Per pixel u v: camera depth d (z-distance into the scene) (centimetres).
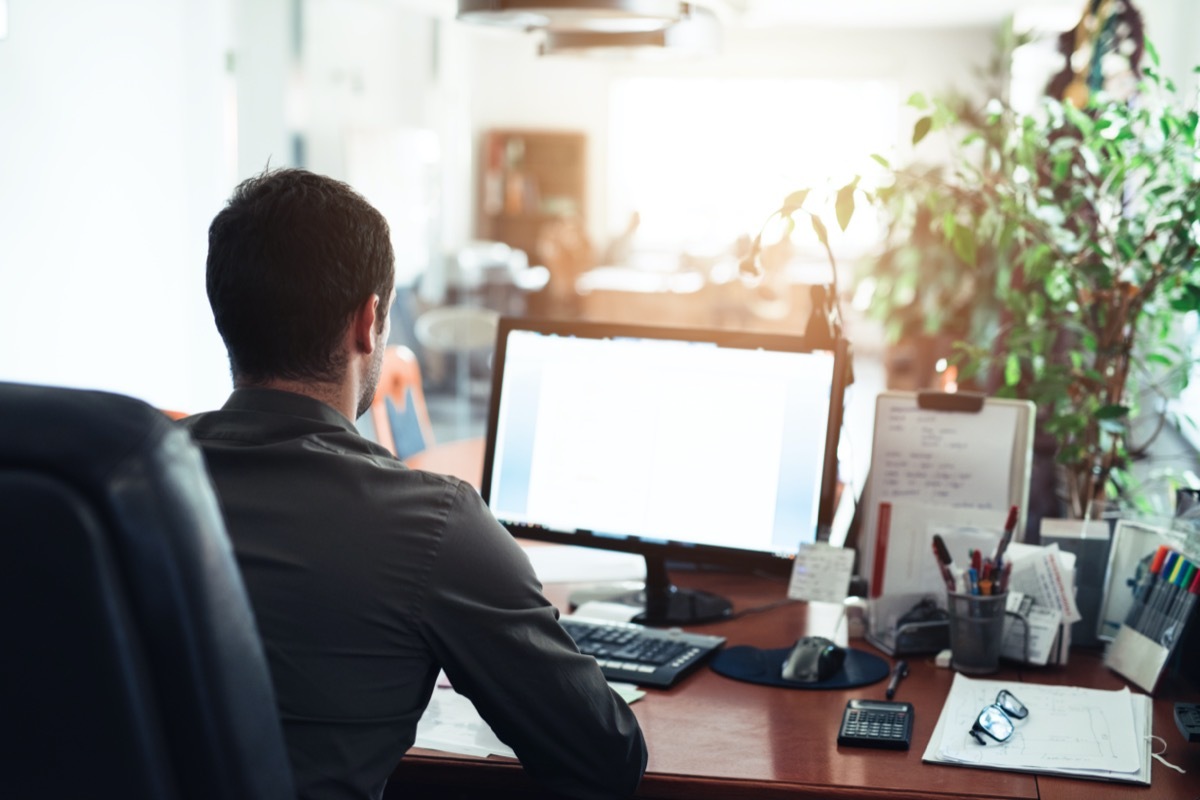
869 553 170
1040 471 231
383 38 631
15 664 58
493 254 898
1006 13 985
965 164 203
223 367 428
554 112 1172
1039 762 124
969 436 171
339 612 101
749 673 151
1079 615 157
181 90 411
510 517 180
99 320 370
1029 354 210
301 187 108
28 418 58
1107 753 126
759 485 168
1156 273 184
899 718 134
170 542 59
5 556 57
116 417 59
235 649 62
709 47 245
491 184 1159
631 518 174
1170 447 318
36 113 339
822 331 170
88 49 361
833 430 165
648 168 1194
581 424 177
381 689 103
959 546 160
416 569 103
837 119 1153
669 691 146
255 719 63
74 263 358
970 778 121
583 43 242
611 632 161
